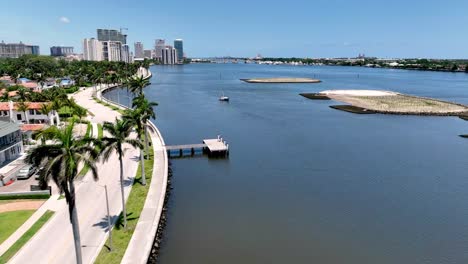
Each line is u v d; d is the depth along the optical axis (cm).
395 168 7319
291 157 8062
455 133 10544
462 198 5888
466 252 4362
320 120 12388
